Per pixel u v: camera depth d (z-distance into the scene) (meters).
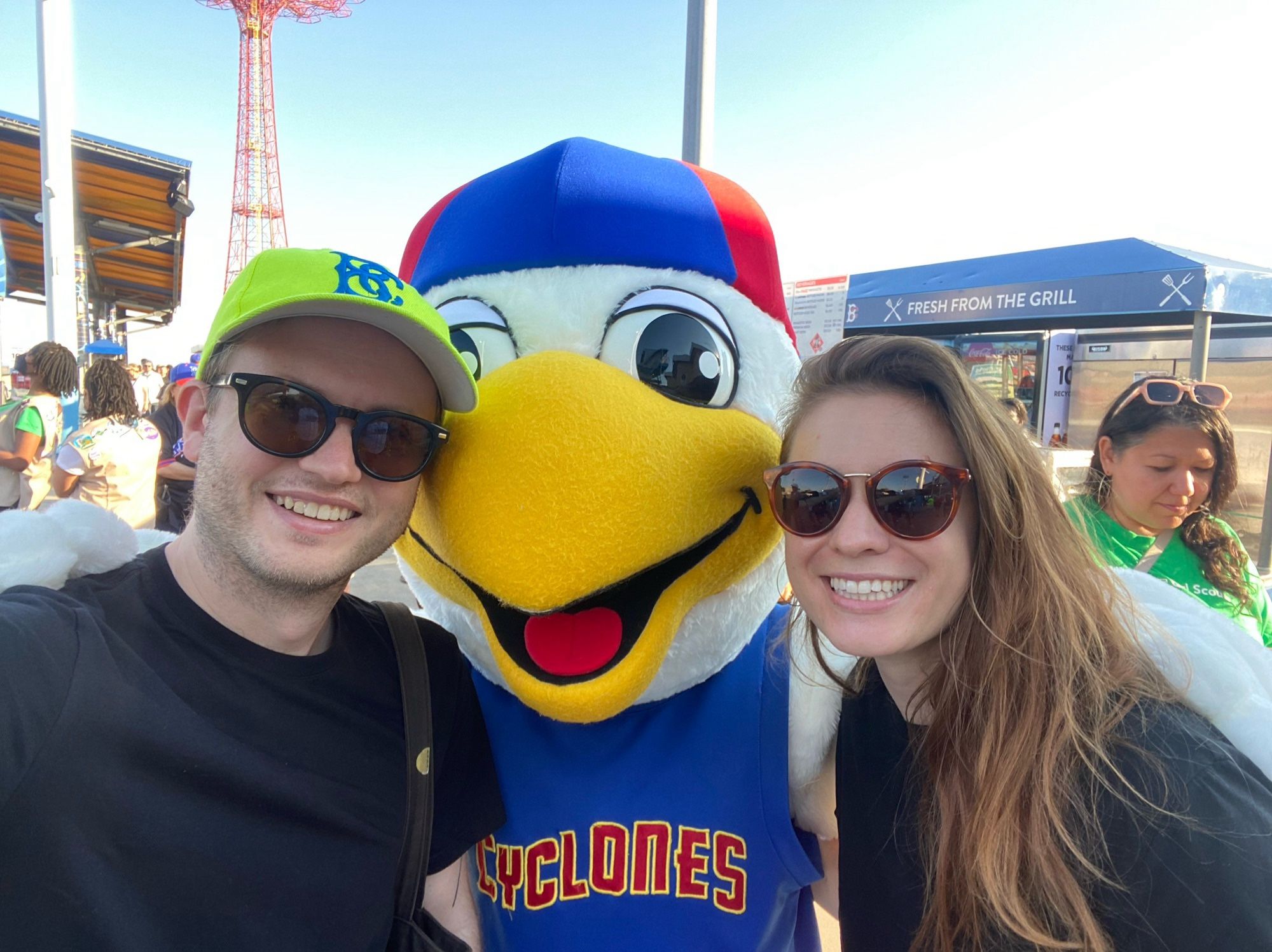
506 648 1.31
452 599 1.47
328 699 1.26
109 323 14.47
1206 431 2.20
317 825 1.18
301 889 1.14
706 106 3.18
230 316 1.14
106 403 3.96
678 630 1.43
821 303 5.59
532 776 1.44
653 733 1.45
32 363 4.34
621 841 1.39
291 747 1.20
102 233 9.88
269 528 1.17
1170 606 1.25
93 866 1.03
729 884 1.38
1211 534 2.29
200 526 1.20
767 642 1.58
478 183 1.52
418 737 1.30
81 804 1.03
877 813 1.23
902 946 1.16
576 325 1.35
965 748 1.11
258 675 1.21
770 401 1.49
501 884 1.43
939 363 1.14
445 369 1.20
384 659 1.37
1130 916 0.95
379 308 1.12
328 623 1.36
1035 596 1.10
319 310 1.13
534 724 1.48
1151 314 5.53
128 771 1.07
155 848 1.06
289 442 1.12
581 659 1.28
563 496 1.17
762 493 1.43
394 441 1.17
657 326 1.35
